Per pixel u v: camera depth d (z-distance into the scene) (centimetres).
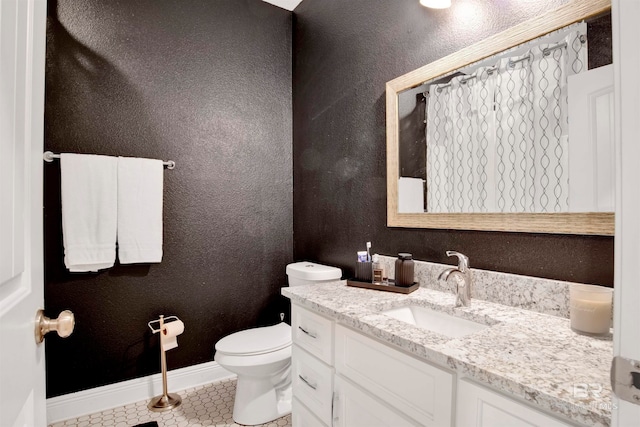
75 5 186
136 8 201
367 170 184
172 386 210
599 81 98
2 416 48
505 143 121
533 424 65
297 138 247
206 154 221
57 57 182
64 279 183
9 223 53
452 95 139
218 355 177
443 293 138
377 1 177
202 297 220
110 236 186
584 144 101
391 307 128
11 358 52
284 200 250
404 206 160
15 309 55
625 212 40
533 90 113
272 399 185
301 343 139
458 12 138
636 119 39
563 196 105
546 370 70
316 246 225
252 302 237
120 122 196
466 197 133
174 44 212
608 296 90
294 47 252
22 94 60
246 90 236
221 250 226
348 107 196
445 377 81
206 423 180
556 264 109
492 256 127
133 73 200
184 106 215
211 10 224
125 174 190
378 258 168
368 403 104
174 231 212
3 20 51
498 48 123
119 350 197
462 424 78
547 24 109
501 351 80
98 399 190
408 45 160
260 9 241
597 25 99
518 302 116
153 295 205
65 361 184
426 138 149
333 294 139
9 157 53
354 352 110
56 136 182
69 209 178
